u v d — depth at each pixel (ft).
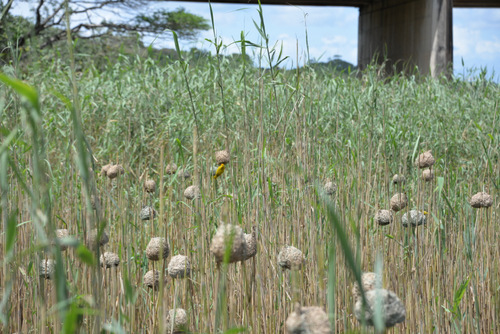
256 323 7.53
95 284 4.88
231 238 4.82
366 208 9.74
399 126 19.74
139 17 71.77
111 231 10.70
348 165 11.82
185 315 6.39
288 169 10.89
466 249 10.61
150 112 22.90
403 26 75.05
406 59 74.08
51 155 15.28
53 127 17.03
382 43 81.00
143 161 18.15
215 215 10.37
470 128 23.20
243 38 8.87
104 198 11.23
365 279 4.39
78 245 3.64
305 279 9.19
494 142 16.52
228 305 8.51
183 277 6.36
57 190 11.96
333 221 3.43
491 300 10.38
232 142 12.78
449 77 38.86
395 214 10.00
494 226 11.75
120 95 22.58
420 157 9.91
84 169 4.21
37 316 7.95
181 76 23.07
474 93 27.48
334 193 10.37
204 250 8.39
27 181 9.05
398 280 9.20
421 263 9.66
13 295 8.25
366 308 4.21
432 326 9.38
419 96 25.75
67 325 3.87
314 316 4.02
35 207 4.02
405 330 8.93
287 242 9.45
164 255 6.41
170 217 9.99
